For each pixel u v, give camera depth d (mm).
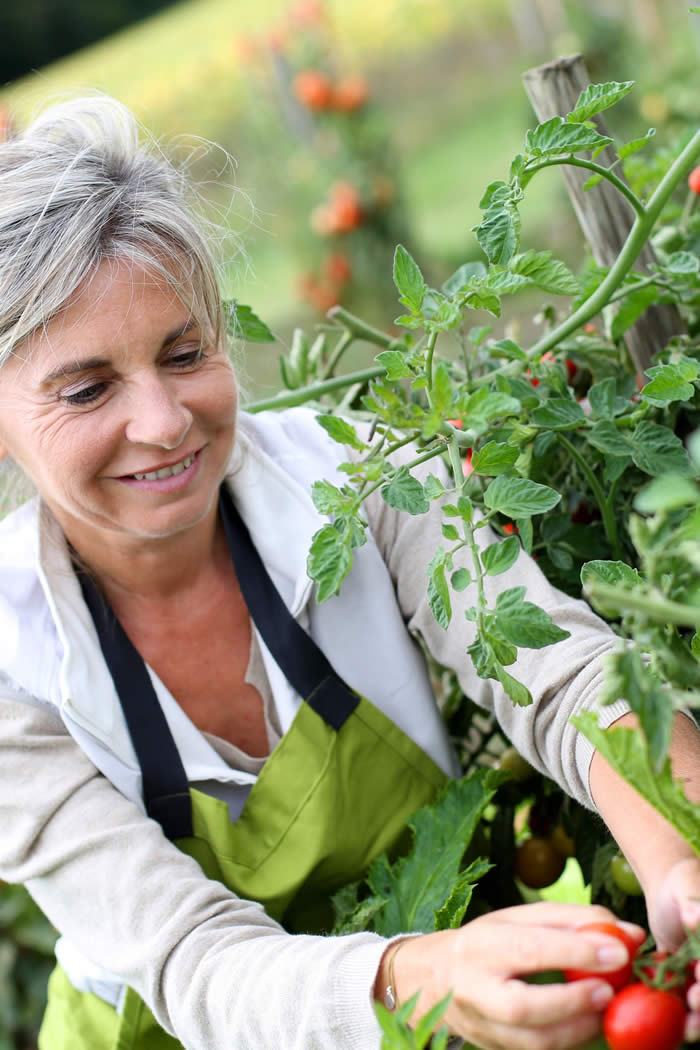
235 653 1463
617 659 742
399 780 1416
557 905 887
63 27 19594
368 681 1438
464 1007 867
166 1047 1441
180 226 1228
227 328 1500
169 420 1196
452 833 1332
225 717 1489
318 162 6164
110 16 19688
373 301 6082
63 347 1178
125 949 1212
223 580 1458
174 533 1321
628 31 4578
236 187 1562
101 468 1237
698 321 1658
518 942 843
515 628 995
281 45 6285
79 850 1276
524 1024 814
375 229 6000
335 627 1429
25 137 1357
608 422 1297
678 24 4281
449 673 1722
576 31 4688
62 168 1227
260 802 1386
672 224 1854
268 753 1506
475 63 11914
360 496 1097
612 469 1312
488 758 1898
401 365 1106
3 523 1433
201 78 14117
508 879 1602
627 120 3951
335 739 1390
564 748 1150
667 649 760
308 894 1442
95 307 1169
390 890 1338
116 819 1303
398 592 1455
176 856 1276
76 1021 1538
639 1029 760
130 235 1186
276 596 1415
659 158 1679
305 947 1066
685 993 792
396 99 11828
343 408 1677
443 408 987
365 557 1425
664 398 1181
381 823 1407
